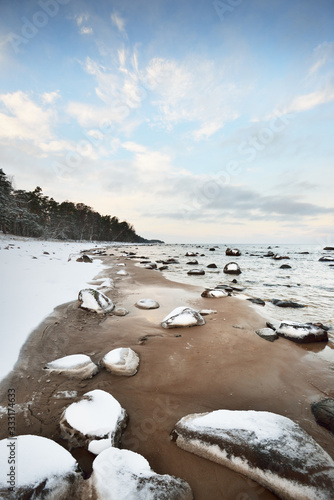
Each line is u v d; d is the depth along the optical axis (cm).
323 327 540
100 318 543
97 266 1512
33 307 541
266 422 223
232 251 2766
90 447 201
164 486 169
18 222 4650
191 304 702
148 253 3272
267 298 820
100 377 317
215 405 274
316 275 1350
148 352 396
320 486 169
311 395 296
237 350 411
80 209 7306
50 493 157
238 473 190
